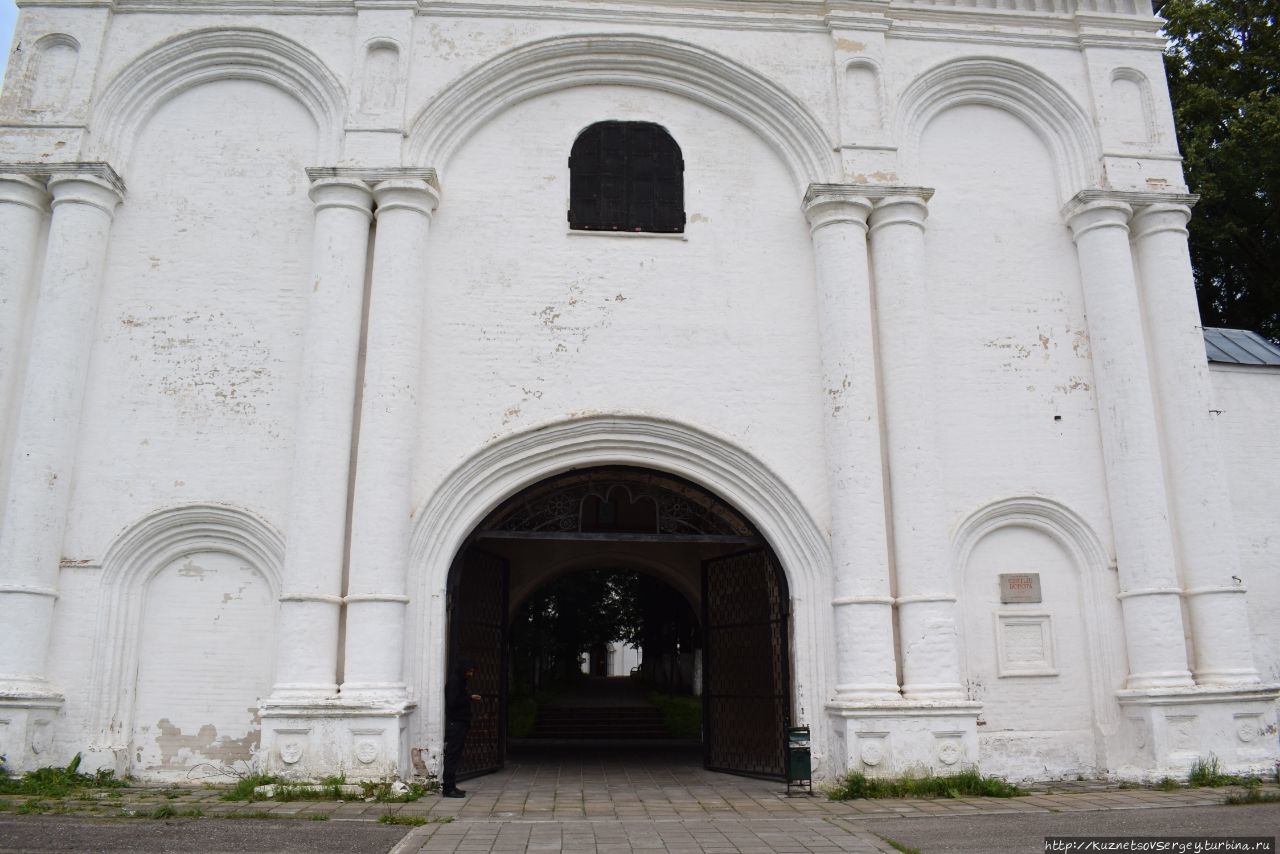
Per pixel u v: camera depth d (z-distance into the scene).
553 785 11.60
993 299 12.72
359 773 10.09
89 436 11.39
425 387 11.73
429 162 12.33
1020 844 7.64
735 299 12.38
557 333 12.06
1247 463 13.38
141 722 10.87
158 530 11.20
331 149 12.33
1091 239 12.74
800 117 12.77
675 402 11.98
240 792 9.73
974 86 13.36
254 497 11.34
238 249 12.09
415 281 11.76
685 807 9.84
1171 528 12.12
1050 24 13.56
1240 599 11.75
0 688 10.27
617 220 12.55
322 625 10.66
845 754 10.74
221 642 11.07
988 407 12.35
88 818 8.45
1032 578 12.01
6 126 12.04
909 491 11.58
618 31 12.78
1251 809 9.25
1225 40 22.12
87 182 11.73
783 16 13.11
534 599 27.86
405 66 12.46
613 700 27.05
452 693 10.96
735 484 11.91
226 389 11.64
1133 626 11.68
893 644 11.23
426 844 7.67
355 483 11.14
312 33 12.61
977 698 11.60
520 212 12.42
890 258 12.27
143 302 11.84
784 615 11.84
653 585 26.03
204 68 12.63
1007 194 13.11
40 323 11.31
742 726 12.82
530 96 12.87
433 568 11.31
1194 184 21.28
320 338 11.40
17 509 10.77
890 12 13.28
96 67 12.33
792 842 7.86
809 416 12.06
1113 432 12.16
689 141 12.91
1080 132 13.24
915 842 7.82
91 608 10.92
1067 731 11.62
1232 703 11.30
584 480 12.42
